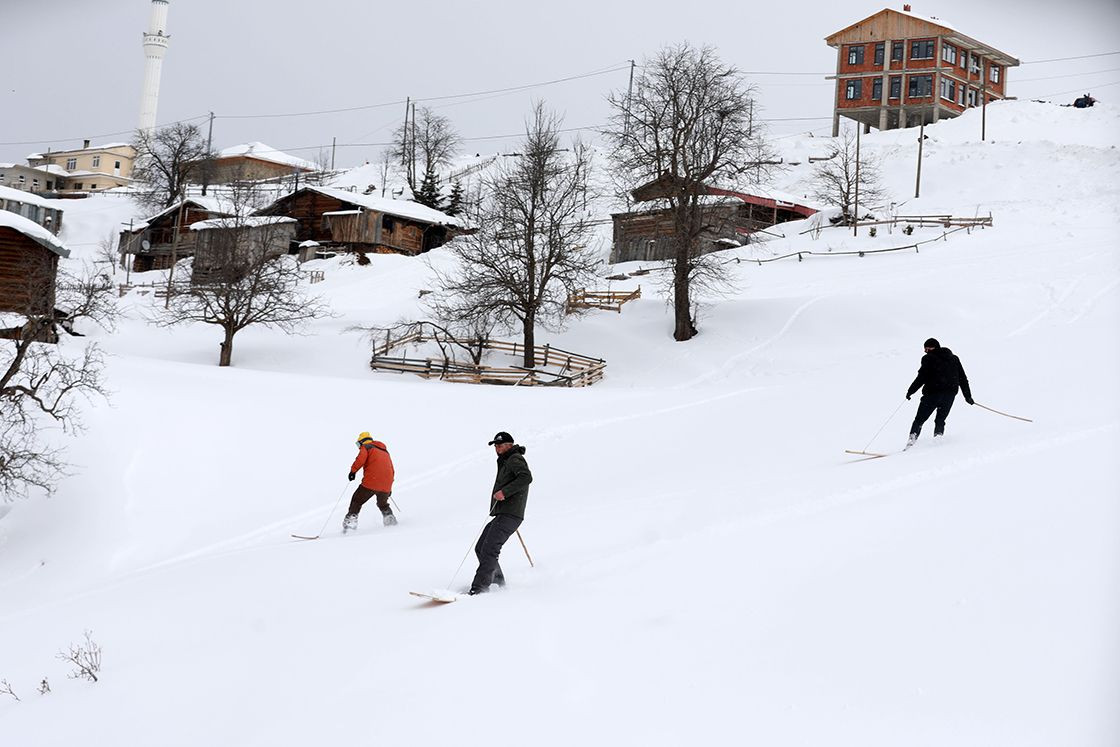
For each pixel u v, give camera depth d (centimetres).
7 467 2114
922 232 5994
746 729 626
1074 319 3859
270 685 830
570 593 952
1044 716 597
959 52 10044
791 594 848
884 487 1227
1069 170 7212
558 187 4484
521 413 2655
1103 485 1027
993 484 1102
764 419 2203
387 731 686
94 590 1579
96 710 874
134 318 5356
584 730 650
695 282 4625
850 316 4219
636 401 2819
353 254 7244
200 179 10756
